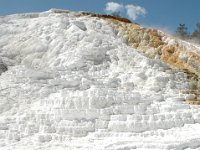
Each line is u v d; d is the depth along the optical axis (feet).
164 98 50.96
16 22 70.95
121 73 56.65
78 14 74.95
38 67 58.75
